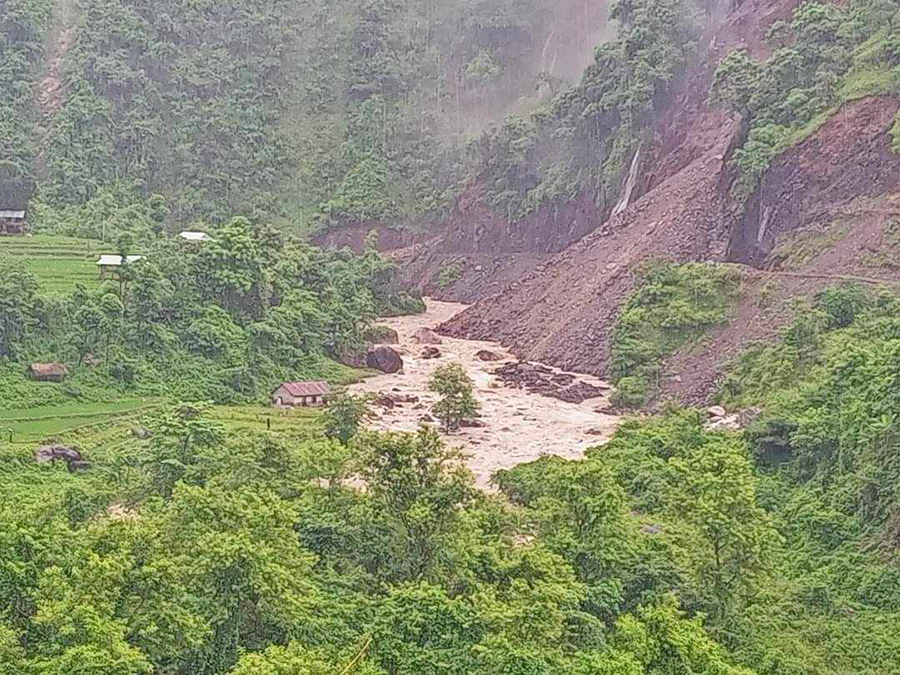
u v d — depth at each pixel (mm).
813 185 106125
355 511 49062
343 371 110000
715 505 49938
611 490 51562
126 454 71375
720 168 121562
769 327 94875
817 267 99750
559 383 105438
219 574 39875
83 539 41875
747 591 50656
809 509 62719
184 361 98688
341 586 45125
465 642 39750
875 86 105375
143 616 37500
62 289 105938
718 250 114750
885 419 63688
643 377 98312
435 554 46812
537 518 52531
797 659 46375
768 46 129375
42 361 91125
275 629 40406
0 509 46750
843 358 74688
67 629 35031
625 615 42750
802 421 69375
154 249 115688
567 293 126000
